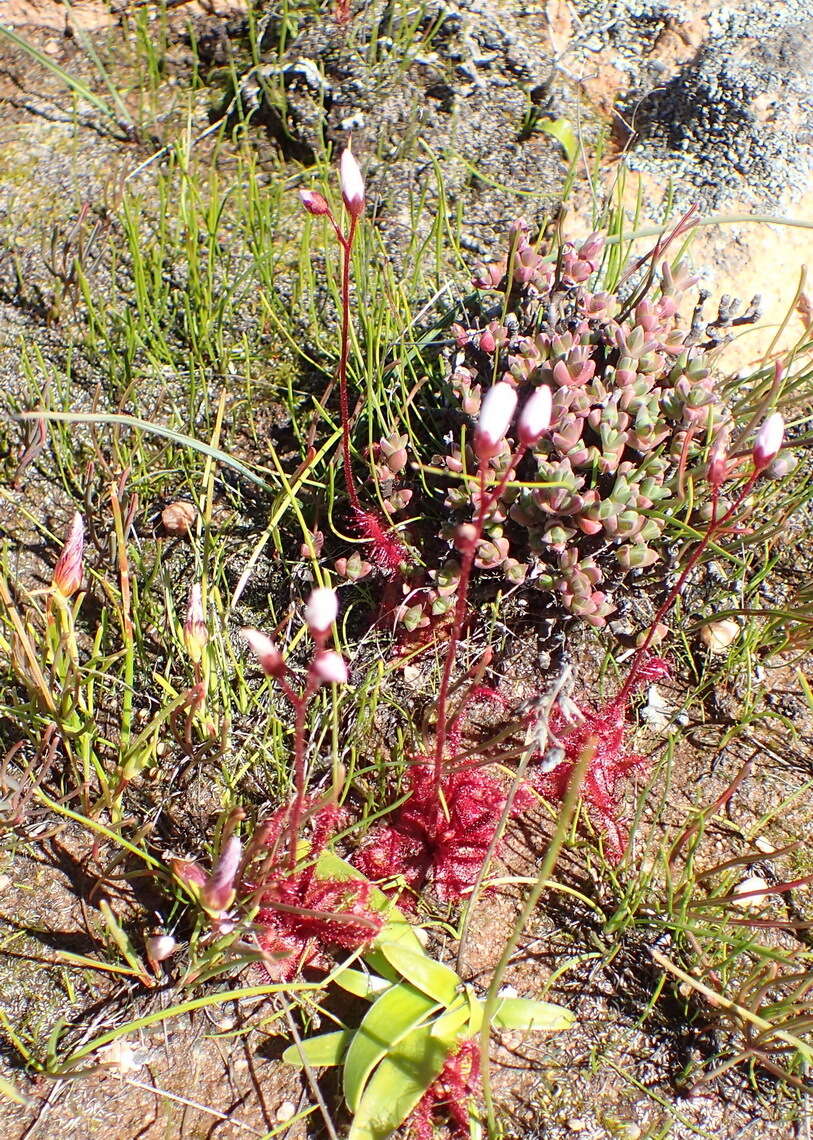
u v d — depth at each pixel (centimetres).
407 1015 22
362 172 38
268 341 34
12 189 37
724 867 23
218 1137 22
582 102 40
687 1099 22
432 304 33
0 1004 23
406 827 26
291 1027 22
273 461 31
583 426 28
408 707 28
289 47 40
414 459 30
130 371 32
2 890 25
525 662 28
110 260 35
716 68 38
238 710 27
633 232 32
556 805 26
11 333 34
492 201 37
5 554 29
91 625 29
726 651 29
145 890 25
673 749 27
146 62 41
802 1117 22
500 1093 22
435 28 40
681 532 27
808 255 35
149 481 31
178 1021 23
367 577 29
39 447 30
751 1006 22
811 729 28
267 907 22
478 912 25
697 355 30
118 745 26
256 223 36
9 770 26
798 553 31
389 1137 21
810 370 31
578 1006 23
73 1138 21
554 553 28
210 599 28
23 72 41
